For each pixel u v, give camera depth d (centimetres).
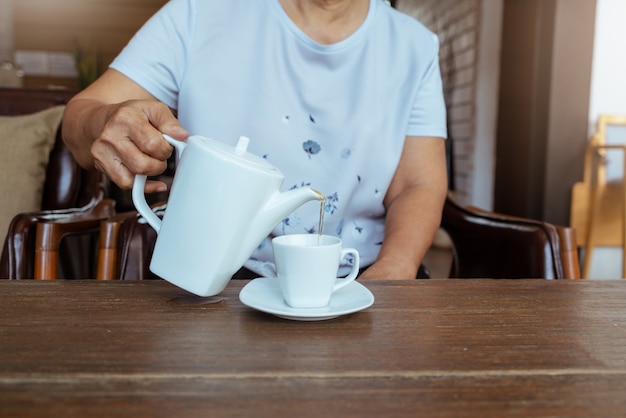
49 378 47
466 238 131
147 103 75
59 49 560
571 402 45
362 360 53
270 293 74
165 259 69
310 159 120
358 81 121
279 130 118
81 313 65
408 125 130
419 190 124
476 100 433
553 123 316
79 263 143
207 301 71
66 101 178
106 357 52
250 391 46
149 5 567
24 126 159
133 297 72
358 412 43
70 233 119
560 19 309
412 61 127
